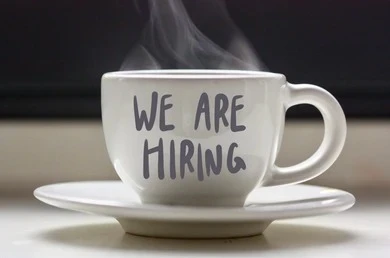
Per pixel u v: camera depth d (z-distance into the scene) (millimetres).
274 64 909
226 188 519
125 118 521
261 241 522
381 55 915
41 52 924
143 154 517
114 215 486
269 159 535
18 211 678
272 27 905
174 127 507
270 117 523
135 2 908
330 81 915
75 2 915
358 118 936
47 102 940
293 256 471
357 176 998
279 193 611
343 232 570
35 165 1004
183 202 521
